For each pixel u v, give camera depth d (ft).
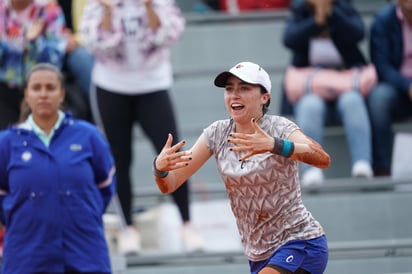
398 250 84.64
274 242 55.31
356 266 84.53
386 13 91.66
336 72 90.38
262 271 54.39
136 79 82.43
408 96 90.68
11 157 65.10
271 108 100.89
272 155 53.42
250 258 56.59
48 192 64.39
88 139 66.28
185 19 104.73
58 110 66.39
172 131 82.89
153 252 84.38
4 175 65.51
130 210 82.99
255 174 53.83
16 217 64.59
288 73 90.94
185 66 103.65
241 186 54.65
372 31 91.61
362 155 87.45
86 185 65.21
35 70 66.08
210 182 95.20
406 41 91.61
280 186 54.19
